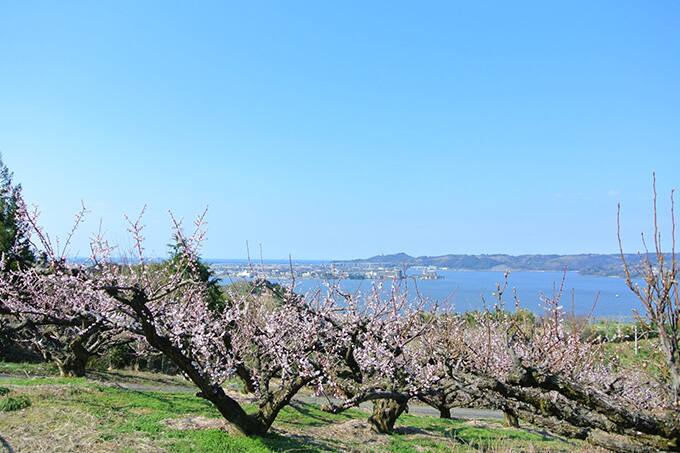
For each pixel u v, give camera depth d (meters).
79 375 15.93
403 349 11.02
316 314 10.98
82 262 10.70
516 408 6.46
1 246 16.97
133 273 12.72
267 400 10.41
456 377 6.88
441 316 12.20
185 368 9.72
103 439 8.84
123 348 22.84
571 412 5.59
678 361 4.70
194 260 11.62
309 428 12.53
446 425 16.22
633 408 5.24
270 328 11.45
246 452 9.05
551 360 9.42
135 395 12.76
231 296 13.87
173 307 12.20
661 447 4.93
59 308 12.65
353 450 10.71
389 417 13.40
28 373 16.72
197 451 8.72
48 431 9.04
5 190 19.44
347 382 10.11
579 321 10.80
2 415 9.79
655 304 4.64
